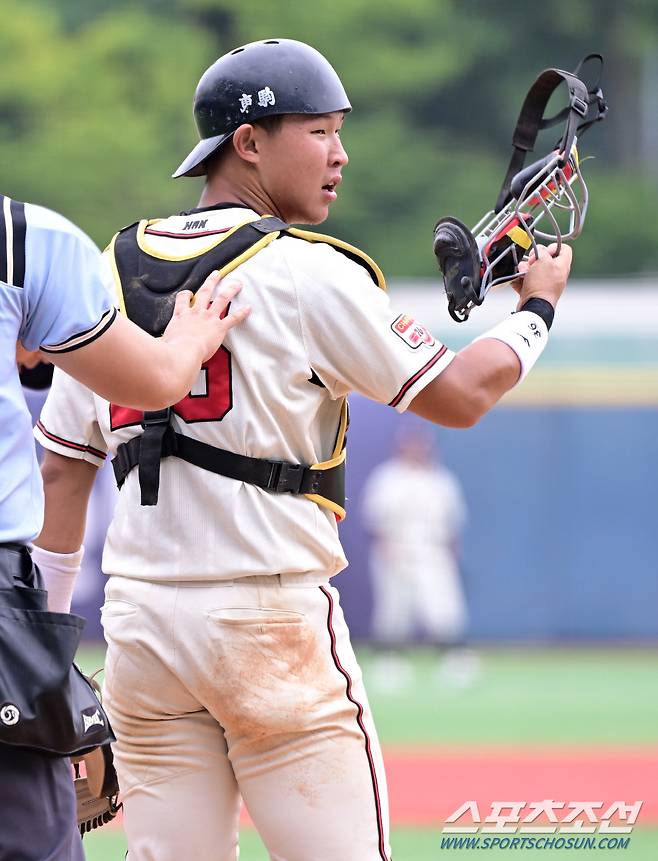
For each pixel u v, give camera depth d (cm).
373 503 4962
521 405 5244
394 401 1167
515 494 5253
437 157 10688
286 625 1144
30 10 10638
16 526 1023
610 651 5250
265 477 1148
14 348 1023
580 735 3494
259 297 1153
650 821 2403
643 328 5188
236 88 1208
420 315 4834
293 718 1132
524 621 5275
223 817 1189
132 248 1224
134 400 1062
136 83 10706
